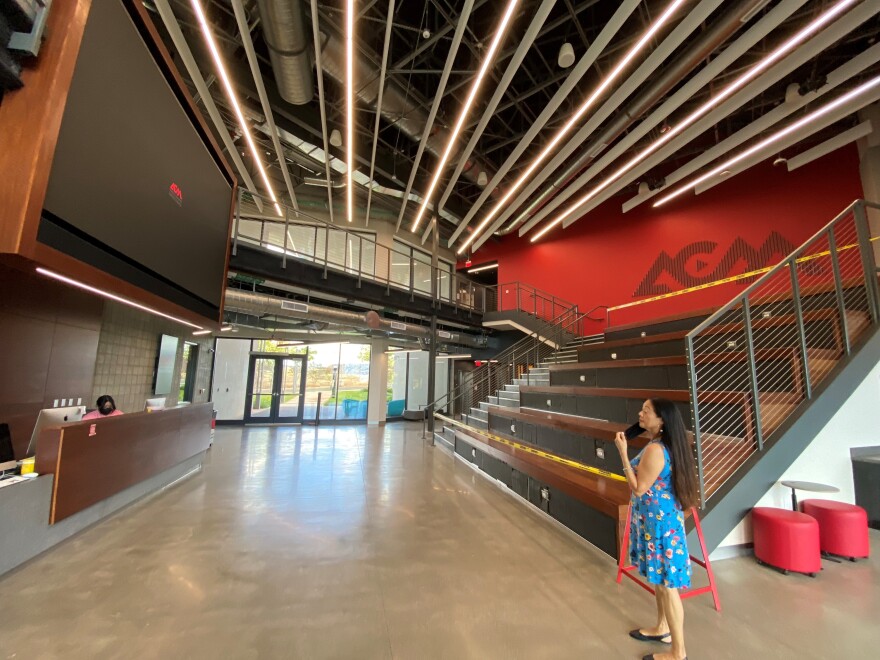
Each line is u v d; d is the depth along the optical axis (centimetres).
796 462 310
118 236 250
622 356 608
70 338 428
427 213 1190
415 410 1382
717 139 762
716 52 595
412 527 346
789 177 802
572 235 1210
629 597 233
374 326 839
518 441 554
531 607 221
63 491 294
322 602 222
